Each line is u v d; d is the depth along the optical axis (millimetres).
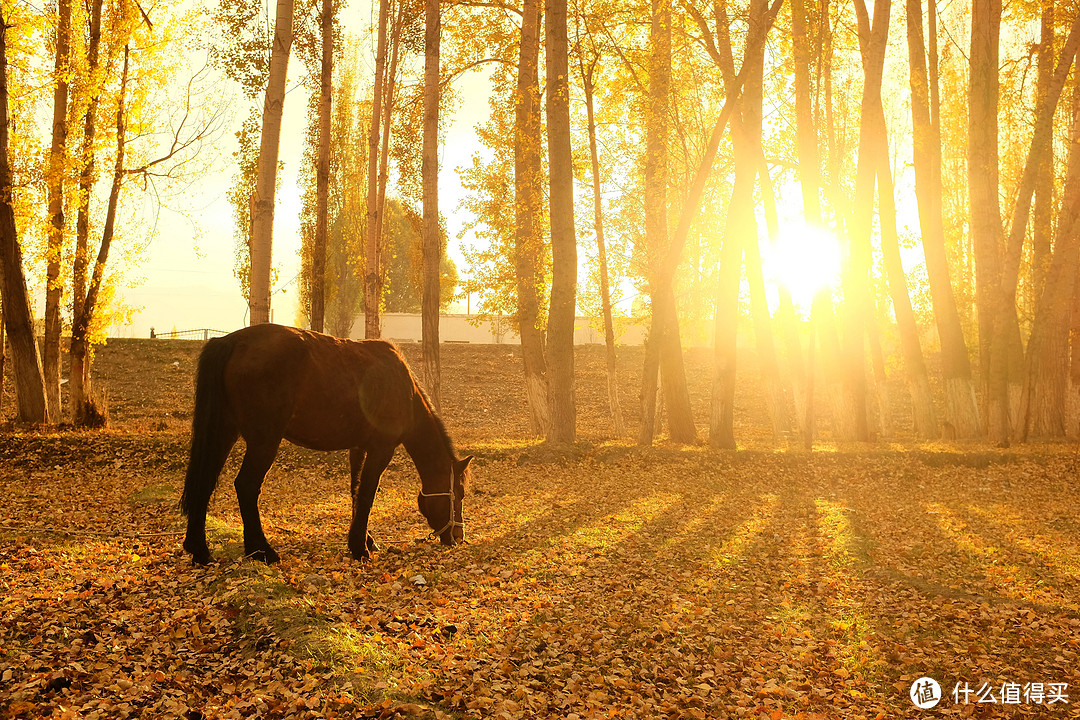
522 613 6867
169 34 21672
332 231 37812
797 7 19828
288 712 4453
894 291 24453
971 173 23078
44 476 14641
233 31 20625
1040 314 22078
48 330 22125
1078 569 9367
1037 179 22594
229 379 7348
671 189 23797
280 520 10891
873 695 5805
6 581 6559
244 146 21891
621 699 5254
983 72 22875
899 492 15680
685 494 14781
